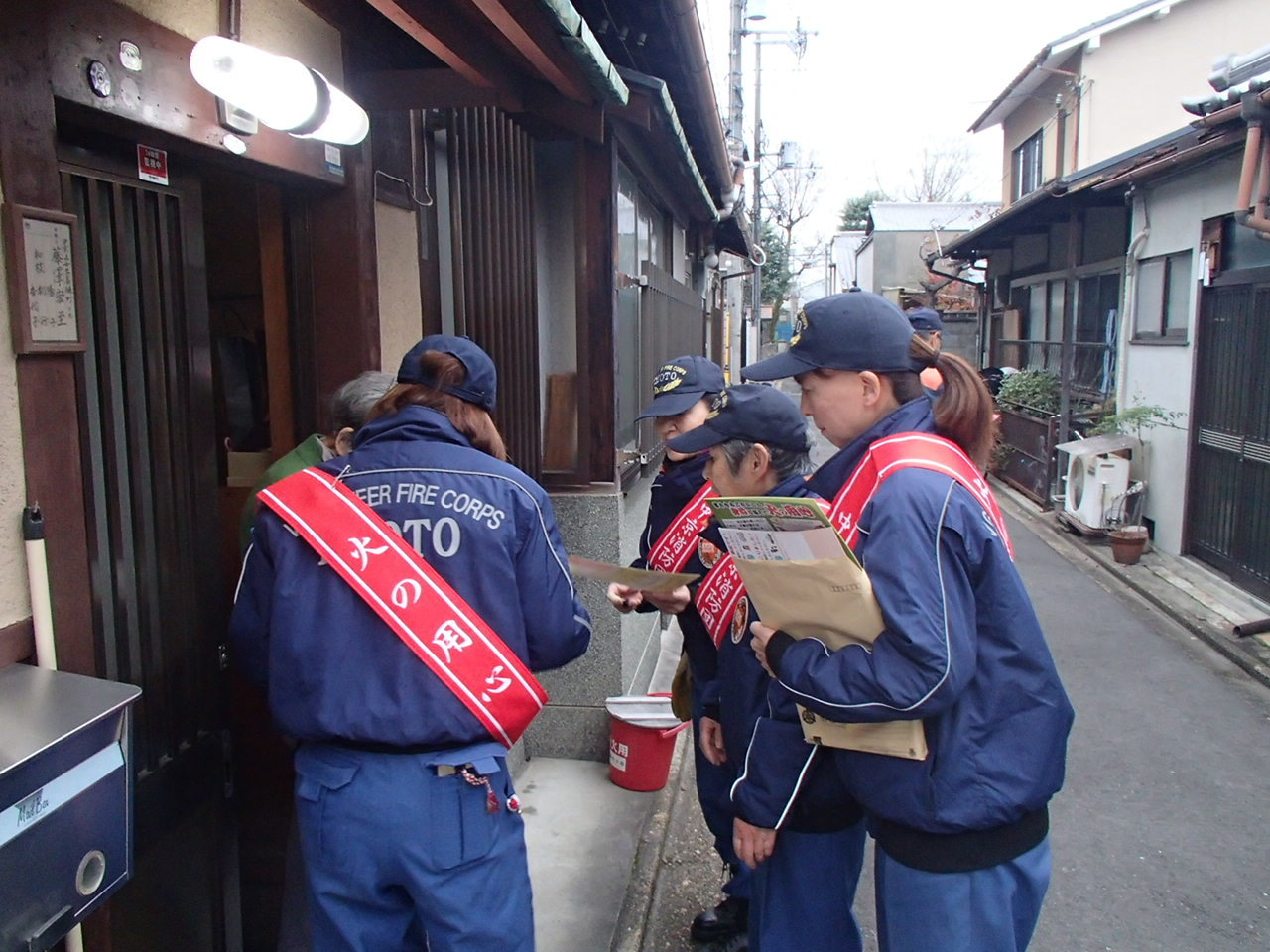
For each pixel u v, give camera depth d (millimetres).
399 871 1794
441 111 3574
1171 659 6035
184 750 2297
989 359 17172
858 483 1825
